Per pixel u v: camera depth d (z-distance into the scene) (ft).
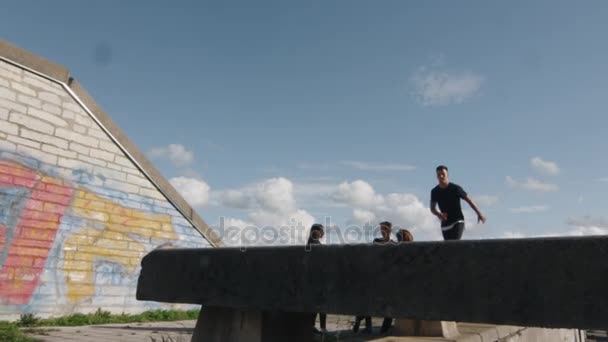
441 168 17.20
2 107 25.00
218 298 8.87
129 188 31.17
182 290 9.48
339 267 7.36
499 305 5.74
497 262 5.84
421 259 6.50
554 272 5.42
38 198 26.12
